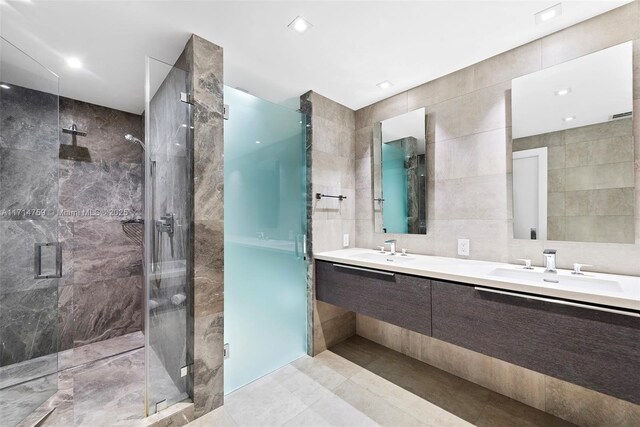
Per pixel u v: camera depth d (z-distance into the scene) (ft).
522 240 5.67
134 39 5.30
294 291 7.36
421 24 5.02
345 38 5.40
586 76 4.96
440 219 6.91
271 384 6.17
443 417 5.09
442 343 6.73
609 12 4.73
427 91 7.16
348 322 8.52
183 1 4.34
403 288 5.56
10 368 5.39
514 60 5.75
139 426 4.61
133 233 8.83
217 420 5.07
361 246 8.72
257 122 6.52
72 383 6.23
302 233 7.64
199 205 5.16
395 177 7.84
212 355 5.32
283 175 7.13
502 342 4.27
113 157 8.57
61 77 6.68
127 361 7.20
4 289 5.41
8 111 5.36
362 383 6.18
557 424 4.90
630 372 3.27
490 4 4.54
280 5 4.51
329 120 8.09
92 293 8.19
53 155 6.08
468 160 6.42
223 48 5.63
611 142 4.76
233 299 6.04
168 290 5.35
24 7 4.33
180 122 5.24
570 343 3.68
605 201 4.83
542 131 5.43
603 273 4.80
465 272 4.91
